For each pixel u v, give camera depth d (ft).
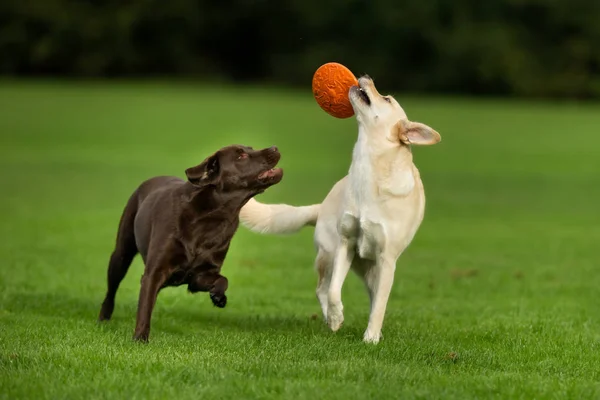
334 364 22.82
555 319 33.12
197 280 26.81
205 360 23.11
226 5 226.58
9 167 90.63
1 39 212.84
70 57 218.38
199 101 169.27
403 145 27.04
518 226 65.00
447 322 32.24
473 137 131.34
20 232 55.62
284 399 19.54
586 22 225.15
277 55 231.50
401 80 223.10
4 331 27.04
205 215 26.16
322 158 104.32
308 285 42.04
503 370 24.07
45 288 38.37
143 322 25.70
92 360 22.90
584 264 49.93
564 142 128.67
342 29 227.40
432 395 20.17
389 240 26.84
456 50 216.95
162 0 220.23
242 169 26.30
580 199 79.92
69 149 107.24
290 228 30.04
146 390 20.02
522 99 218.38
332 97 29.07
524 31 226.58
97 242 53.06
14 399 19.29
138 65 224.94
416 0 221.46
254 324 30.99
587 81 220.23
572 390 21.25
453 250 54.49
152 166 93.04
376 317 27.12
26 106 151.02
